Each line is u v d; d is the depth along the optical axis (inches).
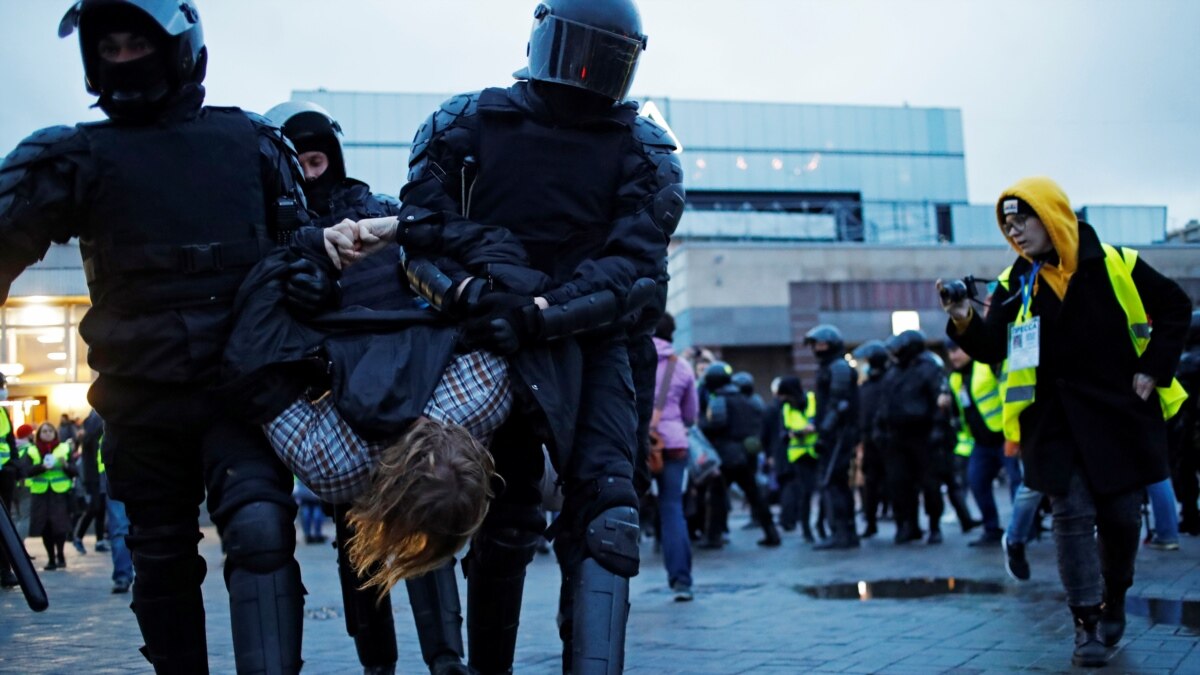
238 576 111.0
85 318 118.5
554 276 131.0
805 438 486.0
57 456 421.1
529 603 284.7
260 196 122.1
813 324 1213.1
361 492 110.0
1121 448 179.0
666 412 283.1
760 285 1209.4
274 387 111.2
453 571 160.7
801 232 1406.3
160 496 121.3
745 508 810.2
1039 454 183.3
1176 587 254.2
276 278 116.0
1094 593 177.8
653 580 339.0
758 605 267.0
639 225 130.5
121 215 116.0
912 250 1235.2
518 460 134.3
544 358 118.6
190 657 125.0
